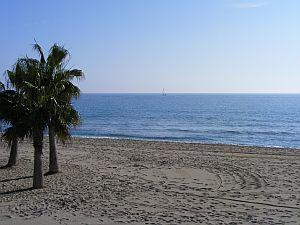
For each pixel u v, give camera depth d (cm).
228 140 4434
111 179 1830
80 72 1744
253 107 12394
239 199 1448
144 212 1265
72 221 1164
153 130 5609
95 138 3950
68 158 2484
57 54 1677
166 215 1229
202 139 4522
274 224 1140
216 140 4422
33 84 1556
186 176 1912
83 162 2334
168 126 6266
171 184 1725
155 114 9231
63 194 1515
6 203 1377
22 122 1584
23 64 1603
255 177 1878
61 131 1644
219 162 2336
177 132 5331
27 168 2109
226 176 1911
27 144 3191
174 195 1516
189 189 1627
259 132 5322
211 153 2744
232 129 5738
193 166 2202
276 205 1360
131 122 7044
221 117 8175
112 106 13312
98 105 14112
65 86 1648
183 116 8531
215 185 1708
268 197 1477
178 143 3447
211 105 14025
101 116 8569
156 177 1888
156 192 1568
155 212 1266
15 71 1623
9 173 1964
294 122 6938
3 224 1135
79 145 3197
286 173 1975
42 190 1584
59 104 1595
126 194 1525
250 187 1662
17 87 1596
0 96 1642
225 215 1232
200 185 1706
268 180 1803
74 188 1622
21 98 1559
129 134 5034
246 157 2542
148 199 1448
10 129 1652
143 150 2906
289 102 17062
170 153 2742
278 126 6212
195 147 3117
